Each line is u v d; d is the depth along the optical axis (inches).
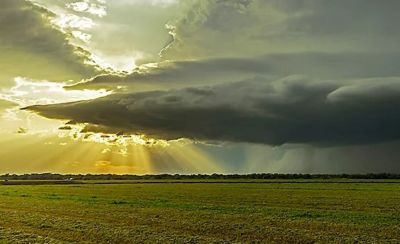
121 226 1488.7
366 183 5738.2
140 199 2829.7
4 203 2496.3
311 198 2893.7
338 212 1950.1
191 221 1605.6
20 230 1412.4
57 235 1310.3
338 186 4790.8
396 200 2696.9
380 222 1587.1
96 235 1291.8
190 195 3267.7
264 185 5226.4
